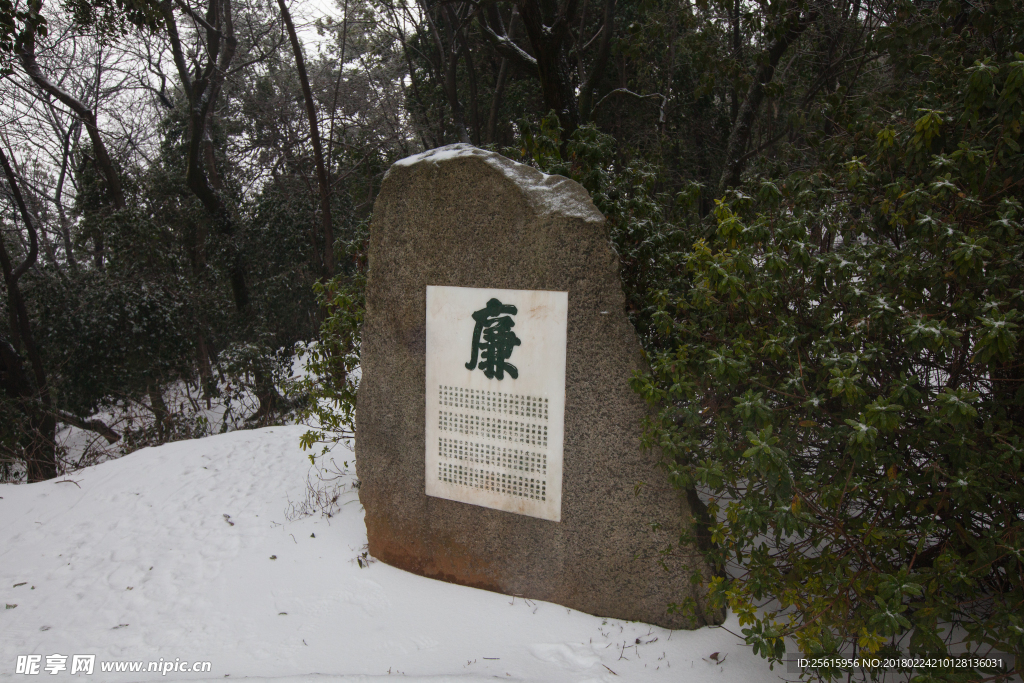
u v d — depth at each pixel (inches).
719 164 586.2
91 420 505.7
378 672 139.1
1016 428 116.0
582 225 143.6
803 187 173.3
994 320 101.8
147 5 441.4
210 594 178.5
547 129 219.3
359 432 179.6
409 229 165.2
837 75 387.5
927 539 138.1
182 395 589.0
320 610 165.3
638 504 144.4
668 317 143.3
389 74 722.8
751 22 352.2
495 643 145.5
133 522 230.8
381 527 180.1
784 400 134.0
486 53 527.8
